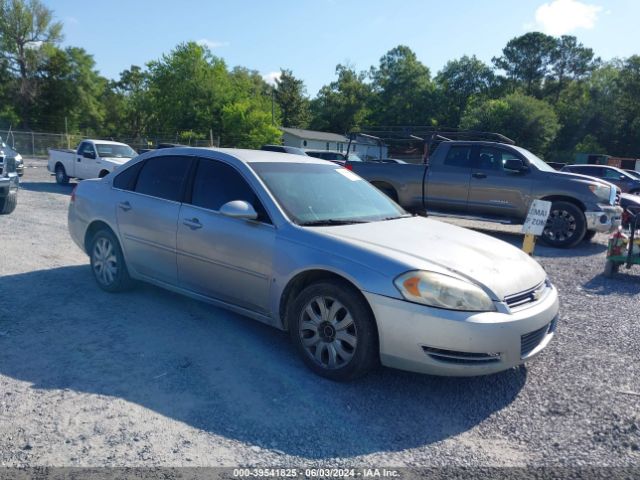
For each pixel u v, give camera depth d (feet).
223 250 13.80
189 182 15.34
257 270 13.12
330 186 15.46
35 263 21.35
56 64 186.80
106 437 9.36
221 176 14.78
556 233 32.01
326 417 10.38
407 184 35.94
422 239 12.87
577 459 9.27
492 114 191.83
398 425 10.23
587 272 24.72
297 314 12.35
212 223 14.14
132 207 16.37
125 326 14.74
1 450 8.86
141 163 17.07
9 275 19.36
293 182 14.61
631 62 216.95
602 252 30.91
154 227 15.62
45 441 9.16
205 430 9.71
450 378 12.33
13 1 176.45
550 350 14.23
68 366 12.12
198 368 12.26
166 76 177.88
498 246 13.60
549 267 25.68
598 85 225.15
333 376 11.80
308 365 12.30
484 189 33.32
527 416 10.74
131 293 17.72
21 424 9.65
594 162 137.49
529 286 12.05
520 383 12.21
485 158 33.86
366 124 274.98
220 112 174.19
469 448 9.55
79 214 18.28
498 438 9.91
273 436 9.62
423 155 37.19
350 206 14.89
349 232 12.71
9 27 176.45
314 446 9.37
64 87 188.55
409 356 10.88
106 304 16.55
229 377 11.87
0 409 10.12
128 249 16.60
